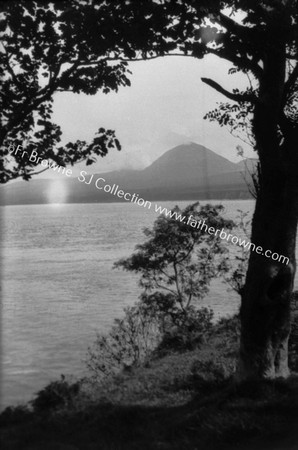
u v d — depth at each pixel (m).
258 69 12.30
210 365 15.32
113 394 14.00
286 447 8.28
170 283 24.61
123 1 10.20
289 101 12.98
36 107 10.62
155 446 8.88
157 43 10.66
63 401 13.47
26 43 10.26
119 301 55.88
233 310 42.03
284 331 12.88
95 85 10.76
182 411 11.25
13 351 33.75
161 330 23.16
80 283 70.88
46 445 8.96
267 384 11.64
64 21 9.88
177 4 10.32
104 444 9.02
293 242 12.67
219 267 24.55
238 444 8.70
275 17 11.20
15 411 13.15
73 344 35.91
